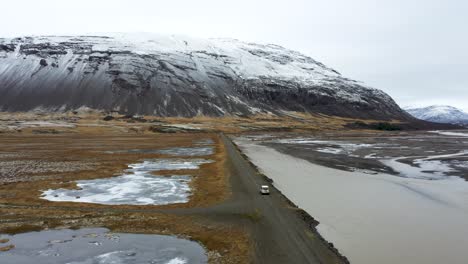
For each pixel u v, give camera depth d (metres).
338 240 25.36
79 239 25.27
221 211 31.31
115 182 44.69
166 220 29.28
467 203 35.47
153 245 24.16
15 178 46.94
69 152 78.50
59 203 34.81
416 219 30.23
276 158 71.31
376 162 65.00
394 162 64.94
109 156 71.25
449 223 29.25
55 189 40.81
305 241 24.16
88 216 30.52
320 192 40.19
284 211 31.00
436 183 45.28
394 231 27.25
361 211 32.53
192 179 46.31
